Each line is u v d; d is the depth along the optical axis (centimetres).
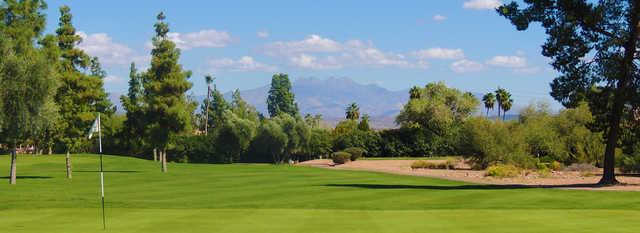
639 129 4222
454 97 11406
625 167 5206
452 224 1861
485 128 6084
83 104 5109
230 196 3212
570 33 3894
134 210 2281
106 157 8200
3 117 4084
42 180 4669
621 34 3822
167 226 1833
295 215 2102
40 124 4250
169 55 6141
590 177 4750
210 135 9425
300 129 9462
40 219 2028
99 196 3178
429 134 9462
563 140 6431
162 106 6003
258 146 9300
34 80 4138
